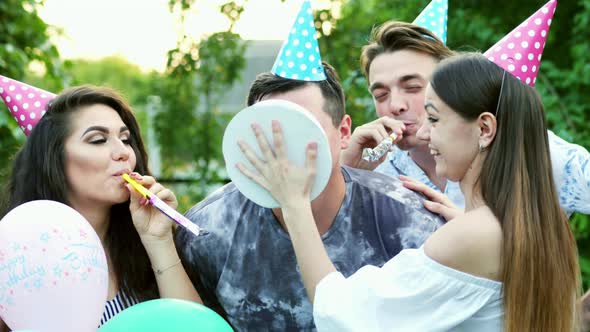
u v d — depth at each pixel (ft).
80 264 6.43
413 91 9.01
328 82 7.38
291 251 7.49
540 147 6.25
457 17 15.71
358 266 7.48
